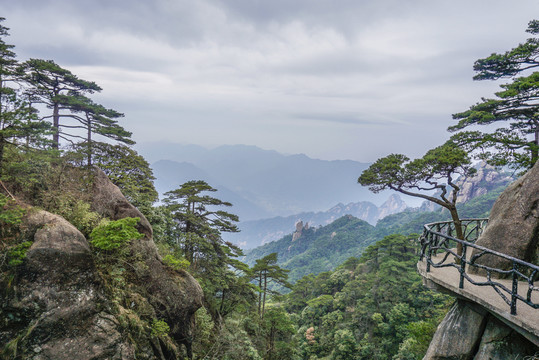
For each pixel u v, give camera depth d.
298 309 68.81
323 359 40.78
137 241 13.45
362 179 11.74
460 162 10.05
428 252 7.65
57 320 8.85
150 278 13.23
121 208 14.09
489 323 6.24
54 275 9.15
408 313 44.19
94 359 9.11
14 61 18.92
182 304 13.87
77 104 21.50
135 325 10.99
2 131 10.08
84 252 9.91
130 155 24.75
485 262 7.48
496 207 8.11
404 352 33.69
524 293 6.12
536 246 6.96
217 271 23.94
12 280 8.66
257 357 18.22
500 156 12.69
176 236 22.83
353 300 55.25
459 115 15.23
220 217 25.06
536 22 12.88
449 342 6.73
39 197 11.65
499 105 13.71
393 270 53.44
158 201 26.38
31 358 8.36
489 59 14.20
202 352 15.52
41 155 12.51
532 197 7.16
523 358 5.54
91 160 19.27
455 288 6.45
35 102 21.48
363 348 39.28
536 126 13.26
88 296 9.64
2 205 9.20
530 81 12.28
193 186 23.00
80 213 11.99
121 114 24.05
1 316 8.35
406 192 11.51
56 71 20.89
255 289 26.38
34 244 9.12
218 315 22.00
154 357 11.36
